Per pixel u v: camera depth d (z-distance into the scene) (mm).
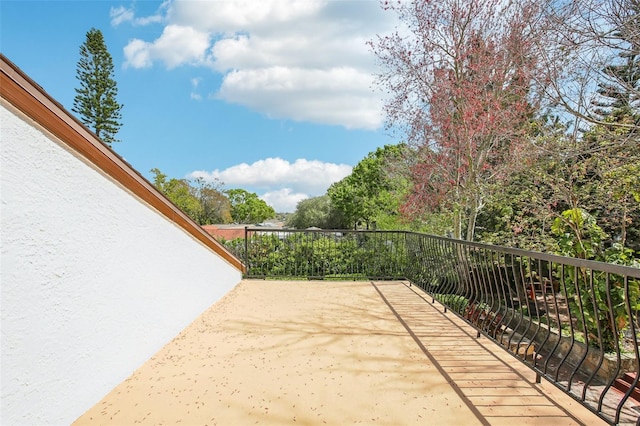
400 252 7383
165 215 3484
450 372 2852
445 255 4762
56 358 2041
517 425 2125
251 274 7305
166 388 2576
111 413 2240
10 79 1705
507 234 6715
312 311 4668
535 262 5703
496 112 6410
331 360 3076
